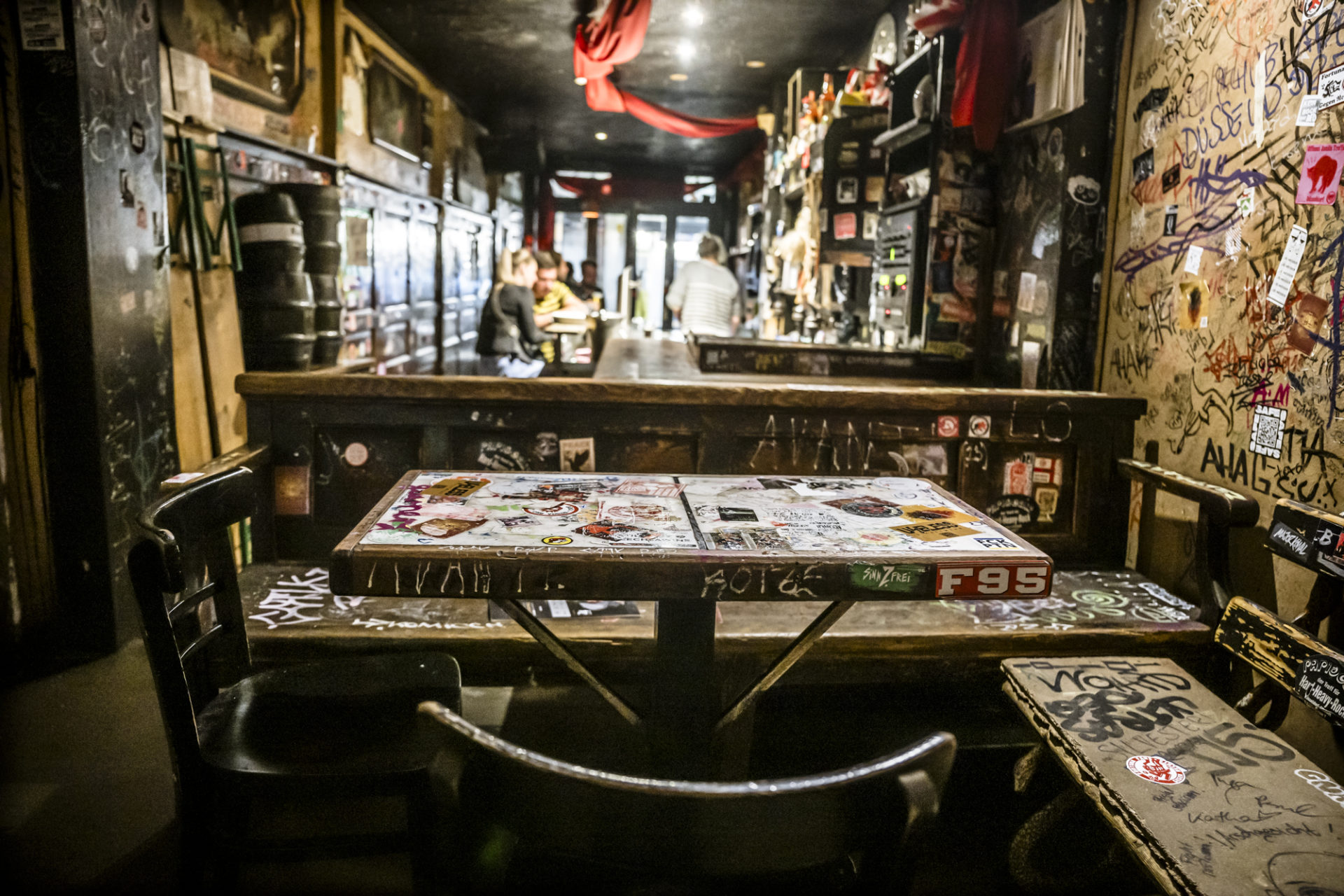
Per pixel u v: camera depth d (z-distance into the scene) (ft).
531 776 2.96
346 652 7.08
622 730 8.23
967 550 5.40
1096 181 11.25
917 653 7.39
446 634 7.14
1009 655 7.51
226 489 6.03
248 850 5.03
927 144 14.19
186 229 12.25
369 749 5.17
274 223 13.04
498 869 3.53
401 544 5.19
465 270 35.81
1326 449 7.49
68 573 9.85
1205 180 9.21
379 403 8.96
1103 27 10.94
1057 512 9.61
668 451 9.23
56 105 9.20
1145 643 7.65
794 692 9.06
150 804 6.98
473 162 36.52
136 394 10.34
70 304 9.44
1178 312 9.64
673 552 5.16
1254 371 8.39
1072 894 6.33
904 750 3.09
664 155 47.78
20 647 9.78
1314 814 4.98
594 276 41.27
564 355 28.63
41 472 9.68
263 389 8.87
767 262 28.84
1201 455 9.20
